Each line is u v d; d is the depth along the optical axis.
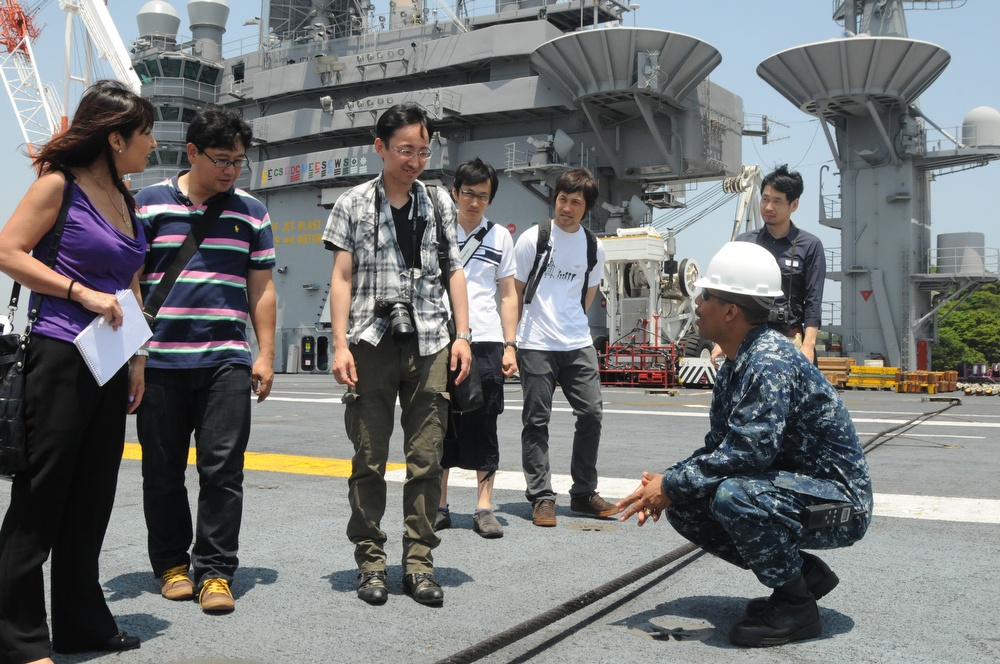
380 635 2.78
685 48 27.28
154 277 3.27
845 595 3.24
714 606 3.11
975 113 29.75
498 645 2.61
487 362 4.50
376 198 3.35
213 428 3.23
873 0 31.47
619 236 23.70
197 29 38.03
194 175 3.29
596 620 2.96
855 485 2.75
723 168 31.30
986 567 3.65
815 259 4.93
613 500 5.25
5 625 2.39
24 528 2.43
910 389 23.41
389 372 3.29
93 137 2.56
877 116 29.22
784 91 30.53
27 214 2.49
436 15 32.16
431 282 3.38
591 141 30.20
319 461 7.15
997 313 66.69
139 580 3.47
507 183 30.89
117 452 2.67
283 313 34.62
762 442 2.65
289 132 33.69
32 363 2.47
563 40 27.34
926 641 2.73
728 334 2.85
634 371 23.39
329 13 35.09
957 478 6.18
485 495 4.41
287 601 3.17
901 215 30.09
